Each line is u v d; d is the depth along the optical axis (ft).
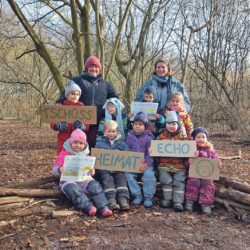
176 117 12.07
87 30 26.22
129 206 11.27
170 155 11.68
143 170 11.96
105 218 10.27
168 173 11.82
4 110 69.21
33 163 18.15
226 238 8.79
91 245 8.32
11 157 20.20
